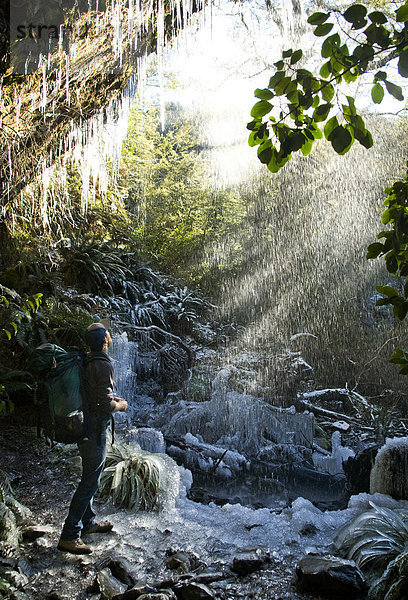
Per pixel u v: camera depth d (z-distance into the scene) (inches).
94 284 337.4
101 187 372.2
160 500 141.0
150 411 270.4
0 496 129.8
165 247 468.1
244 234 528.1
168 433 242.4
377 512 123.4
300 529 127.6
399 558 96.7
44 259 302.0
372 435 256.1
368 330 420.2
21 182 261.9
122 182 443.8
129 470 150.0
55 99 220.5
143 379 308.2
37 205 327.0
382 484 149.8
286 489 190.4
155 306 374.0
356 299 467.5
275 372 323.6
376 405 296.0
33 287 261.6
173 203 473.7
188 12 217.2
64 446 181.2
